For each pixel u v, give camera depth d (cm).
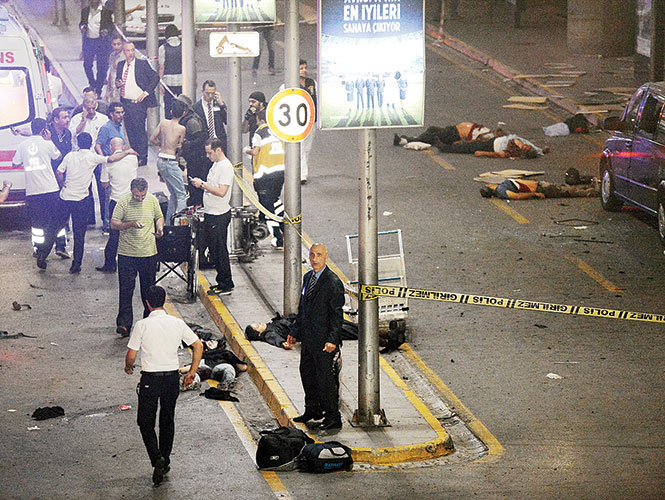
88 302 5484
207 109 6316
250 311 5206
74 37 12250
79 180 5838
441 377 4538
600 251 6162
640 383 4434
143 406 3553
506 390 4394
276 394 4250
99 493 3488
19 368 4634
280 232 6162
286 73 4734
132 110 7644
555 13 13788
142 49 11069
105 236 6631
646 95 6475
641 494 3434
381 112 3794
